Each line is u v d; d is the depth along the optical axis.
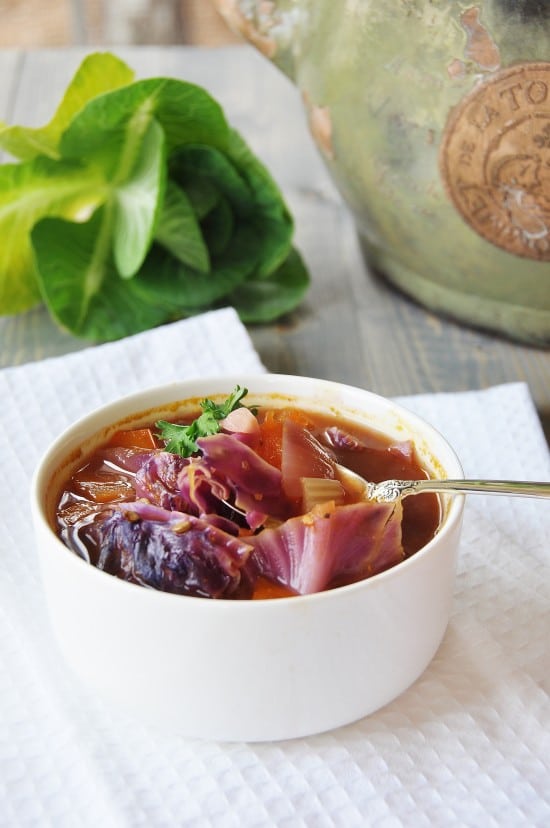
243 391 0.64
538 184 0.75
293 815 0.58
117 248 0.87
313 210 1.01
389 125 0.78
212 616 0.56
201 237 0.87
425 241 0.82
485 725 0.61
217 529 0.58
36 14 2.05
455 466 0.62
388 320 0.89
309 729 0.59
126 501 0.63
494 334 0.87
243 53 1.29
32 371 0.76
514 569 0.68
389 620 0.58
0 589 0.66
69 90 0.86
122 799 0.58
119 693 0.59
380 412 0.66
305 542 0.58
